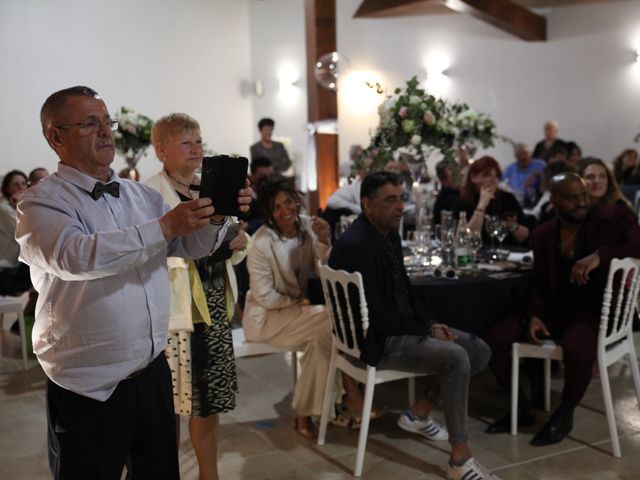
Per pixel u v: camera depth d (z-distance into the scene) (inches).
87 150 65.4
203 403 97.6
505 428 127.6
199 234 70.4
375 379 111.7
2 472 116.6
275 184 130.0
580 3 343.3
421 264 145.8
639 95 328.5
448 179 205.9
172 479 73.9
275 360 174.7
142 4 308.2
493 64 371.2
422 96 177.5
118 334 66.2
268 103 369.1
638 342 179.5
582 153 352.8
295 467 115.5
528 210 263.3
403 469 113.7
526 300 131.6
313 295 132.2
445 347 108.5
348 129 370.6
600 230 126.0
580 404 138.7
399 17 370.9
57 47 274.2
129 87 303.9
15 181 204.8
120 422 68.8
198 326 96.5
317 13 232.1
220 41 346.0
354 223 118.0
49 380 68.4
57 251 60.2
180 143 94.0
